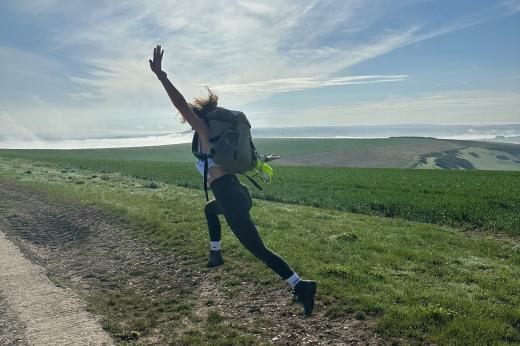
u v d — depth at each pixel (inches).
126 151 4692.4
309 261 373.1
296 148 5162.4
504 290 317.4
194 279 353.7
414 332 250.2
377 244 432.5
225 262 376.2
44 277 376.8
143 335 269.4
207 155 155.1
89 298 327.6
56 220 595.2
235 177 160.6
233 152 151.2
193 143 162.9
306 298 156.3
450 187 1012.5
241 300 310.0
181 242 447.8
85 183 979.3
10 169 1327.5
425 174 1524.4
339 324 267.7
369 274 344.5
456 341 239.1
